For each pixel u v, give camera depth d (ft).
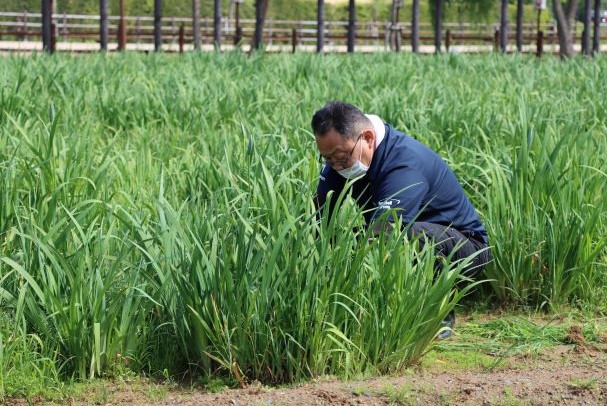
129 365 21.39
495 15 220.43
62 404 19.99
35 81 48.85
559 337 24.84
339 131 22.29
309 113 41.42
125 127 44.21
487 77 64.39
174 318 21.20
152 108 45.96
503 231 27.32
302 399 19.69
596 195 29.12
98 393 20.42
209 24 180.24
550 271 27.04
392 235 21.83
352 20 124.88
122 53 80.89
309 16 203.72
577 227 26.86
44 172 27.45
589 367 22.59
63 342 20.89
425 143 34.17
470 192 30.91
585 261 26.61
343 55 89.97
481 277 27.37
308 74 61.21
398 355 21.74
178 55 83.56
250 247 20.56
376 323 21.29
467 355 23.53
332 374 21.40
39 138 32.04
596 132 39.06
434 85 54.24
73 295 20.47
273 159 27.81
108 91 47.91
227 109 44.60
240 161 29.01
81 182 27.81
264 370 21.09
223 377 21.27
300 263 20.75
